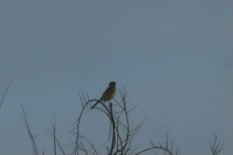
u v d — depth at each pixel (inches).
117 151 553.9
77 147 551.5
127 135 560.7
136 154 559.8
